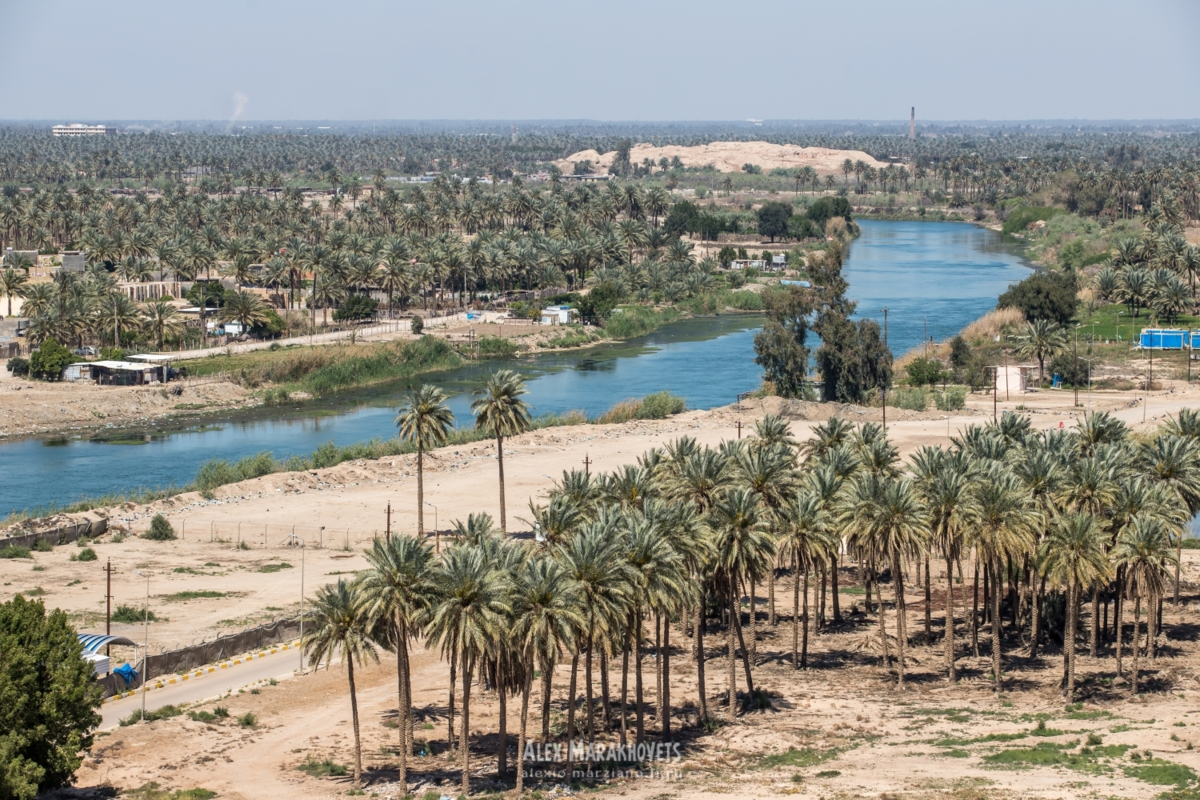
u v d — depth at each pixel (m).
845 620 134.00
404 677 85.25
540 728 100.75
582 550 86.06
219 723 99.44
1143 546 103.44
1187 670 112.69
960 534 109.06
